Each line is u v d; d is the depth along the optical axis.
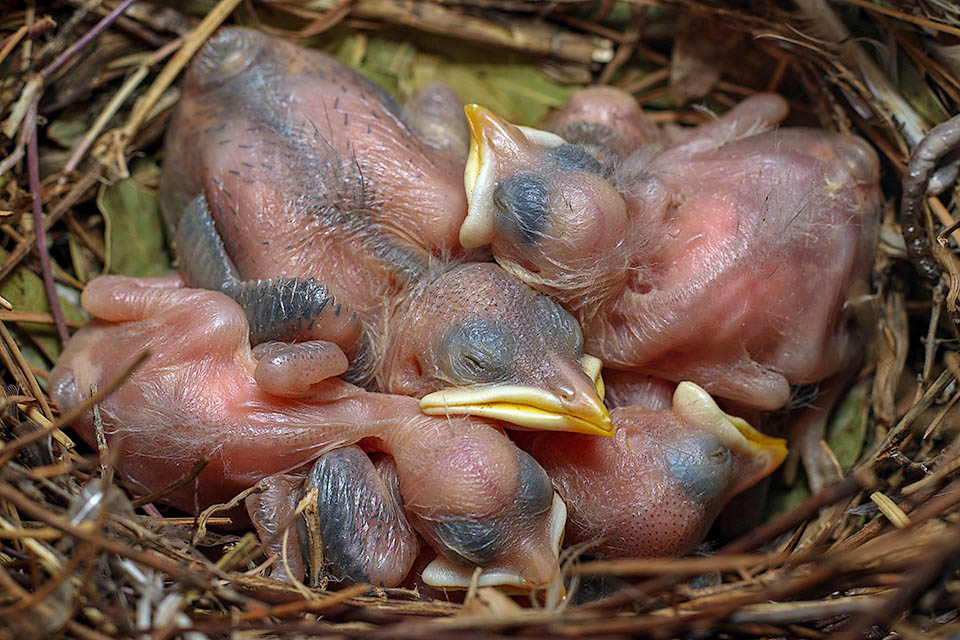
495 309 0.28
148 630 0.25
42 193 0.30
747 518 0.30
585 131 0.30
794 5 0.30
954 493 0.26
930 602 0.25
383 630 0.25
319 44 0.32
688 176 0.29
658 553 0.28
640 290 0.29
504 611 0.26
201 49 0.30
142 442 0.28
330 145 0.29
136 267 0.31
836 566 0.25
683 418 0.28
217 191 0.29
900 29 0.29
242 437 0.28
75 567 0.25
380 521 0.27
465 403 0.27
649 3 0.31
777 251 0.28
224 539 0.27
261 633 0.26
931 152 0.29
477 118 0.28
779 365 0.29
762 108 0.30
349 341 0.28
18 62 0.30
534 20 0.33
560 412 0.27
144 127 0.31
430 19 0.32
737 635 0.26
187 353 0.28
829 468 0.30
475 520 0.27
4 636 0.25
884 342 0.30
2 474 0.26
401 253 0.29
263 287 0.28
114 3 0.31
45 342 0.29
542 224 0.28
